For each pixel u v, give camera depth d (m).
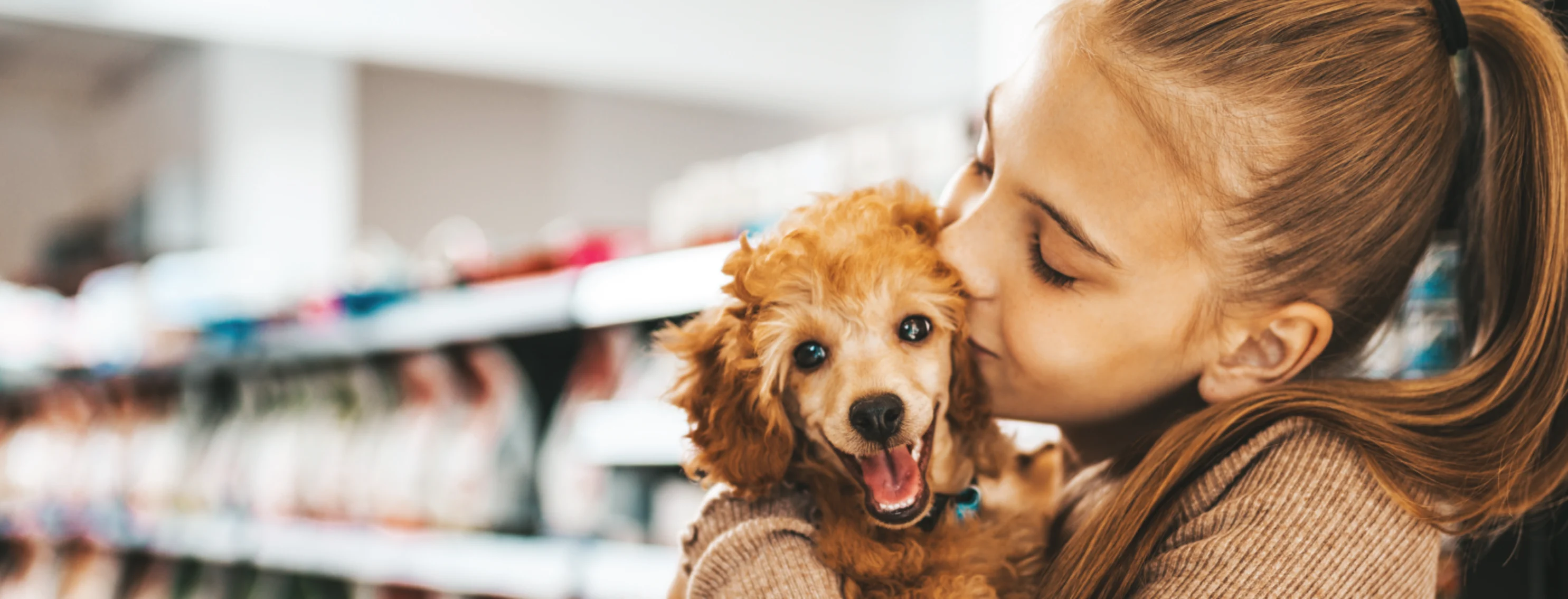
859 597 0.80
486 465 2.54
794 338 0.81
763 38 5.04
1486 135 0.88
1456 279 0.98
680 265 1.96
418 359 2.76
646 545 2.23
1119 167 0.77
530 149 5.91
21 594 3.93
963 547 0.84
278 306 3.21
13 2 4.11
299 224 5.23
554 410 2.60
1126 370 0.82
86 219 6.34
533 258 2.41
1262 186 0.77
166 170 5.49
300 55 5.25
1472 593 1.01
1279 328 0.82
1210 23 0.78
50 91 6.20
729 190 2.38
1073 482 0.99
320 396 3.12
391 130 5.59
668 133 6.05
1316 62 0.77
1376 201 0.79
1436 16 0.81
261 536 3.06
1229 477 0.78
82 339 3.96
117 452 3.77
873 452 0.79
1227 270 0.79
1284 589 0.72
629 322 2.32
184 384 3.60
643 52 4.83
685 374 0.87
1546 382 0.79
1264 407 0.79
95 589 3.75
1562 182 0.80
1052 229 0.79
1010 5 3.37
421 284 2.74
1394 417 0.78
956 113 1.89
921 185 1.91
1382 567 0.73
